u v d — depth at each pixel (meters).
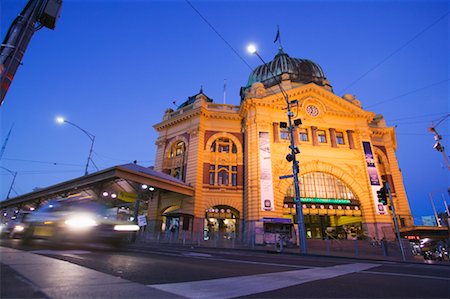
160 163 34.62
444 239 28.14
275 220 25.84
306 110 32.97
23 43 7.32
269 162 28.62
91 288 3.75
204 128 33.50
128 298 3.32
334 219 34.84
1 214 42.16
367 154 31.98
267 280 5.28
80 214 12.00
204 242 24.38
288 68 39.47
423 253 25.30
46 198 33.38
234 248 19.94
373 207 29.11
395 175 35.38
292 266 8.06
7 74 6.78
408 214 32.97
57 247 11.50
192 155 31.72
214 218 30.62
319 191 29.83
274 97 32.03
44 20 7.96
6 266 5.19
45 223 13.10
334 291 4.43
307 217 35.56
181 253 11.83
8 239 17.06
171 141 35.28
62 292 3.44
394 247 20.92
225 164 32.16
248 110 31.97
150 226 30.77
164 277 5.07
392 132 39.56
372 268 8.33
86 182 25.52
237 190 30.62
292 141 19.69
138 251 11.70
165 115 38.44
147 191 30.59
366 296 4.14
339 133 33.62
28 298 3.11
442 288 4.90
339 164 31.03
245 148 31.62
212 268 6.83
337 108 34.47
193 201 28.98
